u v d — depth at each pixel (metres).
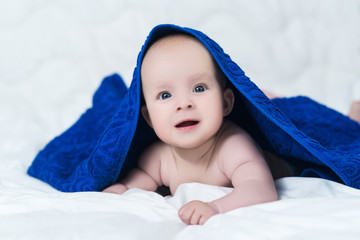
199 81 1.08
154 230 0.81
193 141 1.08
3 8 2.47
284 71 2.35
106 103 1.50
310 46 2.38
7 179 1.32
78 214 0.87
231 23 2.39
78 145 1.43
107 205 0.93
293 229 0.76
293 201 0.89
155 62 1.10
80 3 2.46
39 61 2.41
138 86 1.11
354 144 1.32
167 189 1.31
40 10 2.47
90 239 0.77
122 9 2.46
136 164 1.28
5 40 2.44
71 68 2.40
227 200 0.96
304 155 1.13
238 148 1.13
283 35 2.39
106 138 1.17
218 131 1.19
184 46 1.10
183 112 1.07
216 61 1.12
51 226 0.83
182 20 2.42
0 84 2.40
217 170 1.17
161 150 1.25
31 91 2.37
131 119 1.13
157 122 1.10
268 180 1.04
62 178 1.34
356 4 2.38
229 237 0.77
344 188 1.03
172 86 1.08
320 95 2.31
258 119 1.17
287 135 1.12
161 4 2.43
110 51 2.42
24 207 0.94
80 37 2.43
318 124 1.36
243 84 1.11
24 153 1.63
